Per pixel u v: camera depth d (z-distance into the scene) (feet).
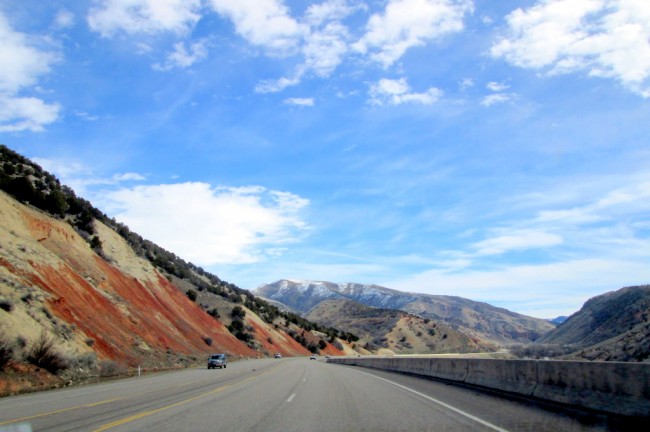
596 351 203.72
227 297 348.79
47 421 43.19
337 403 55.77
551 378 51.21
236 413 47.73
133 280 184.65
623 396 39.50
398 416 44.78
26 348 87.04
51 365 86.74
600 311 355.97
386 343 583.58
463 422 40.29
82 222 186.70
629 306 283.38
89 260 160.15
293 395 65.26
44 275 121.08
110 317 139.54
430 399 58.08
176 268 302.45
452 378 85.25
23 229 136.26
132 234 272.92
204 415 46.39
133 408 51.88
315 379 97.66
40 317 101.55
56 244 149.07
